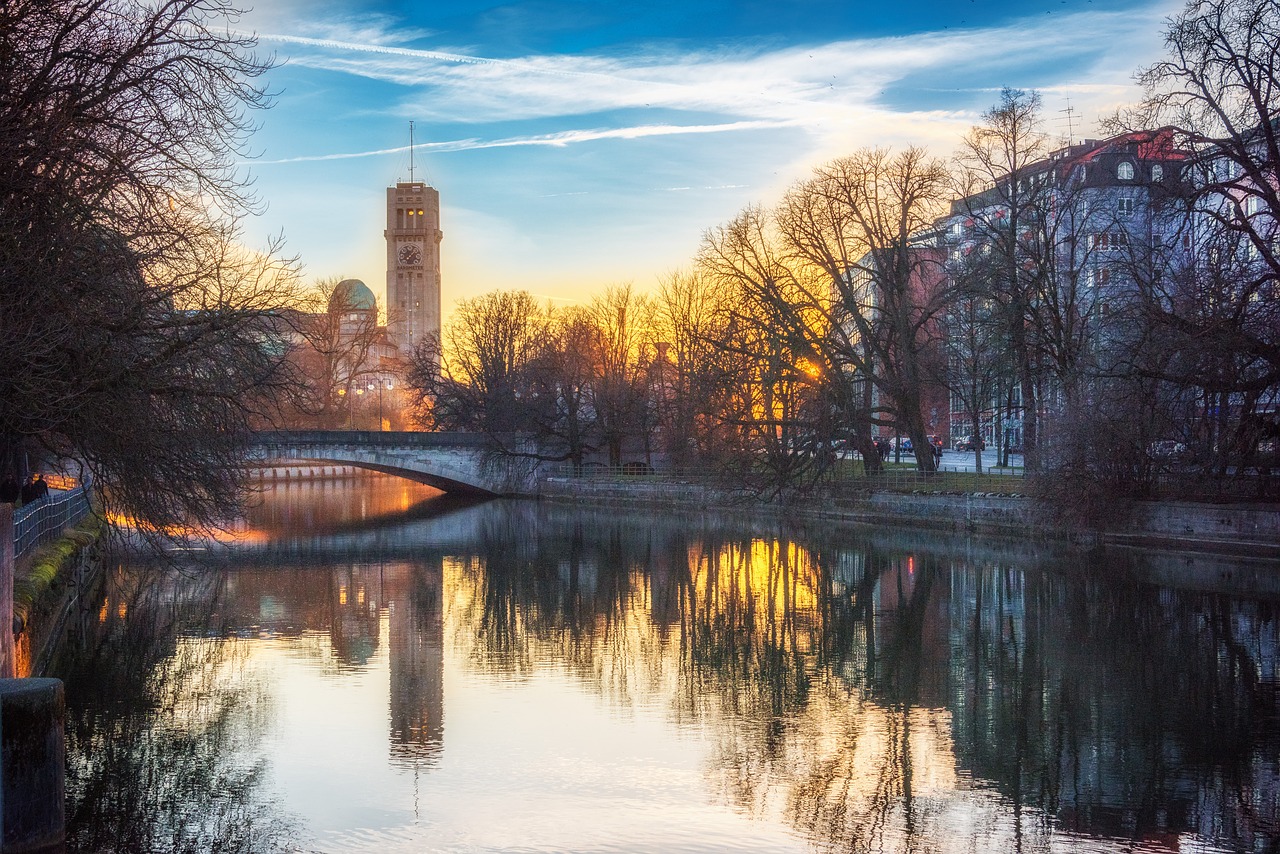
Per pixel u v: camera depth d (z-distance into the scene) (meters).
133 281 23.31
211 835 19.11
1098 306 55.47
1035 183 56.50
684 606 42.59
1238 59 39.50
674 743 24.45
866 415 66.38
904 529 64.81
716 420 77.56
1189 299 42.56
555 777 22.14
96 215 22.47
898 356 66.06
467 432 108.00
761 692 28.84
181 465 25.95
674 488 88.25
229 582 49.91
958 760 23.33
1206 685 28.83
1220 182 40.62
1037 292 56.84
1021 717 26.30
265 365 26.78
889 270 64.62
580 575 51.78
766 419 68.62
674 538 67.62
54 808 15.61
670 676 30.78
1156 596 40.81
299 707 27.31
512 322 111.25
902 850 18.75
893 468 77.56
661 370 99.81
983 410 73.25
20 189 21.05
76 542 40.97
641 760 23.28
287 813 20.08
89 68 22.64
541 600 44.47
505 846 18.59
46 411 21.78
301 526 78.12
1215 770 22.55
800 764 23.00
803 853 18.50
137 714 26.59
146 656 33.25
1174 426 45.59
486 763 22.89
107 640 35.75
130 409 23.52
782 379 66.06
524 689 29.25
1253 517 46.06
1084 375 49.50
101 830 19.30
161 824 19.58
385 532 73.38
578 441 105.62
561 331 108.31
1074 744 24.14
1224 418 43.56
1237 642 33.59
